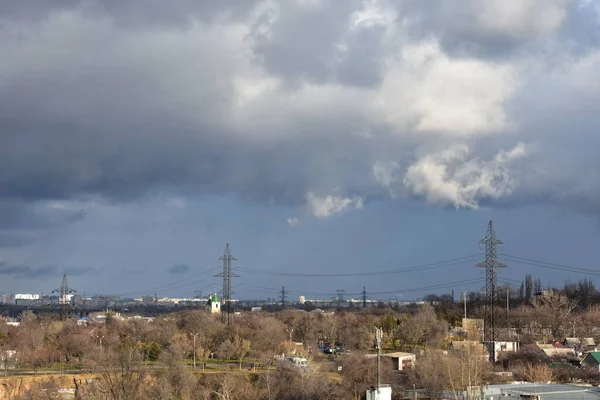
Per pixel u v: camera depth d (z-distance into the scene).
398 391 142.75
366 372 163.00
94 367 194.50
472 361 142.88
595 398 109.38
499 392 115.94
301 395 159.00
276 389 165.62
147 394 151.25
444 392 136.50
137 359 139.00
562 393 113.62
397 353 199.88
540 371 157.62
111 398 96.81
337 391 160.50
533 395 107.31
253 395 170.38
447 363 142.12
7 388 177.62
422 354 192.62
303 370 174.25
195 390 171.00
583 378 158.50
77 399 165.62
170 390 158.88
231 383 172.38
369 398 100.75
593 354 177.50
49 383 180.12
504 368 180.00
